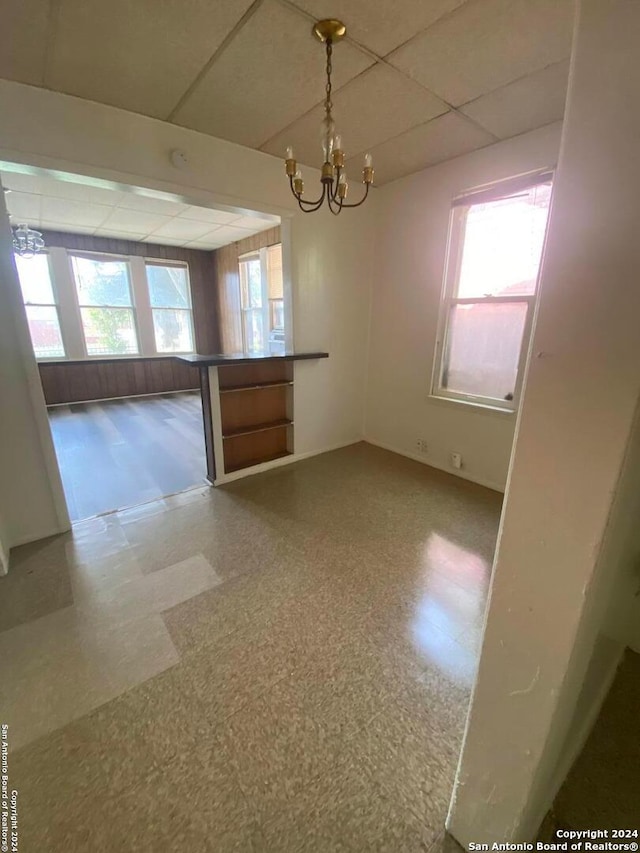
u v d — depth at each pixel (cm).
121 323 598
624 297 53
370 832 99
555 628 71
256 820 102
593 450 60
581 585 66
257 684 140
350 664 148
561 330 59
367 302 372
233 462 328
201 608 176
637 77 47
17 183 328
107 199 372
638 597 141
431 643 158
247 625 166
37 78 183
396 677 143
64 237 523
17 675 143
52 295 536
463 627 167
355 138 246
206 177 248
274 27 152
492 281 279
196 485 305
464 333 304
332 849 96
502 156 252
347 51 166
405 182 318
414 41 159
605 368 56
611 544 70
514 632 77
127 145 217
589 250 55
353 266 351
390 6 141
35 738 121
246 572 201
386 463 351
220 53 167
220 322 674
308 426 361
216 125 230
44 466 226
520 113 216
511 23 150
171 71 179
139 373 625
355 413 400
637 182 49
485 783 89
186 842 97
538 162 236
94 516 257
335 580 195
